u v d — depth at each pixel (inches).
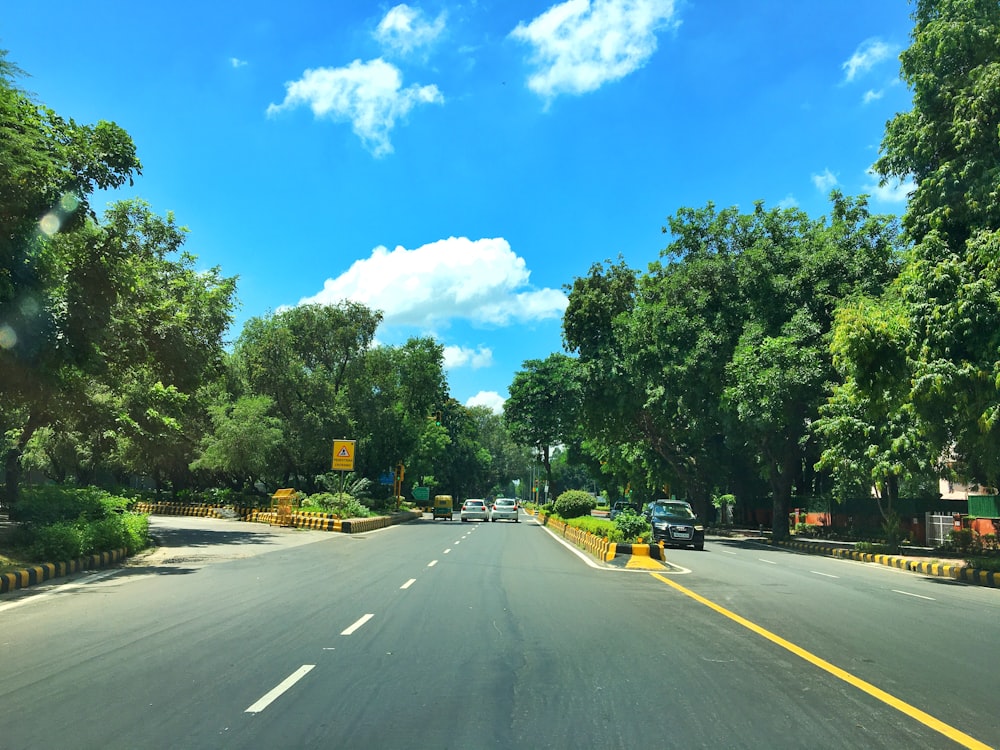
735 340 1339.8
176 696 243.1
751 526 2058.3
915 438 941.8
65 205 552.7
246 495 1824.6
